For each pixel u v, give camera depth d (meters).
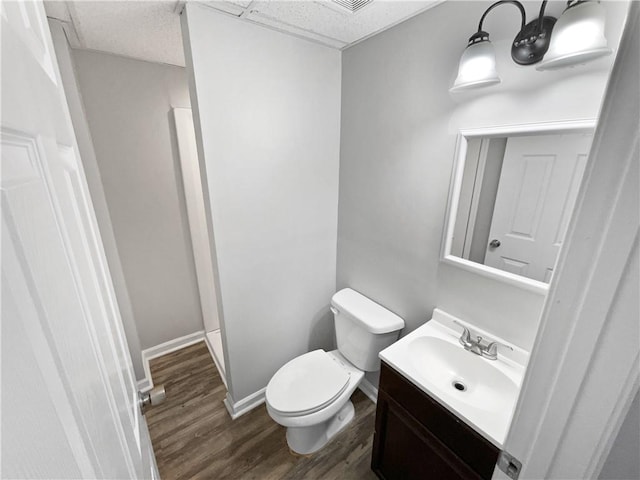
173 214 2.10
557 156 0.91
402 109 1.35
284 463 1.50
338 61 1.61
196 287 2.36
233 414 1.75
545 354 0.48
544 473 0.53
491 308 1.17
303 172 1.64
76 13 1.15
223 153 1.33
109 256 1.67
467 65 0.97
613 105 0.36
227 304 1.55
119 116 1.76
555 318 0.46
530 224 1.00
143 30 1.33
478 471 0.92
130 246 2.00
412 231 1.43
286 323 1.85
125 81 1.73
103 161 1.78
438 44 1.16
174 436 1.64
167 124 1.92
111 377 0.52
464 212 1.19
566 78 0.85
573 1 0.77
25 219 0.25
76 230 0.45
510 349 1.12
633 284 0.38
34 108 0.32
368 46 1.45
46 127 0.36
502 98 1.00
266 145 1.46
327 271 1.96
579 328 0.43
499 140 1.04
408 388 1.12
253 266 1.59
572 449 0.48
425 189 1.33
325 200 1.80
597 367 0.43
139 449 0.66
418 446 1.13
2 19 0.25
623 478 0.49
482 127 1.07
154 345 2.29
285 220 1.65
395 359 1.17
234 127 1.34
